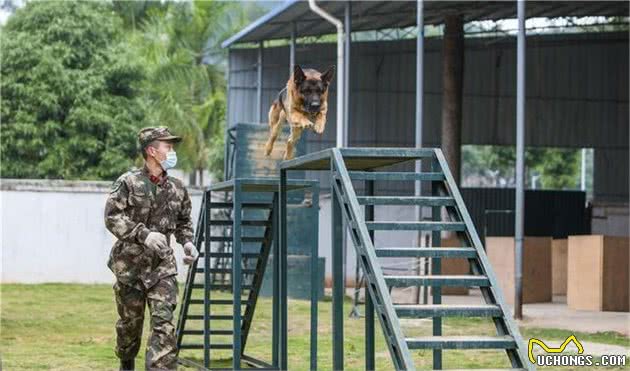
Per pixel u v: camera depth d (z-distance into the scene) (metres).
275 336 11.09
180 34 43.97
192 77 41.91
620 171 33.66
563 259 25.53
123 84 35.34
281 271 9.64
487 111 33.31
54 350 13.09
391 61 33.06
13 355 12.52
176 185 8.61
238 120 33.53
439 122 33.22
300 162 8.57
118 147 34.50
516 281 18.19
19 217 26.06
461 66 28.84
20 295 22.16
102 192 26.53
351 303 21.19
